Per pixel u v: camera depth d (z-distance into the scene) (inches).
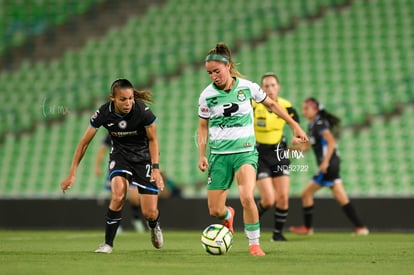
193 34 3255.4
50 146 2947.8
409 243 1466.5
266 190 1453.0
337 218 2156.7
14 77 3270.2
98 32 3380.9
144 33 3316.9
